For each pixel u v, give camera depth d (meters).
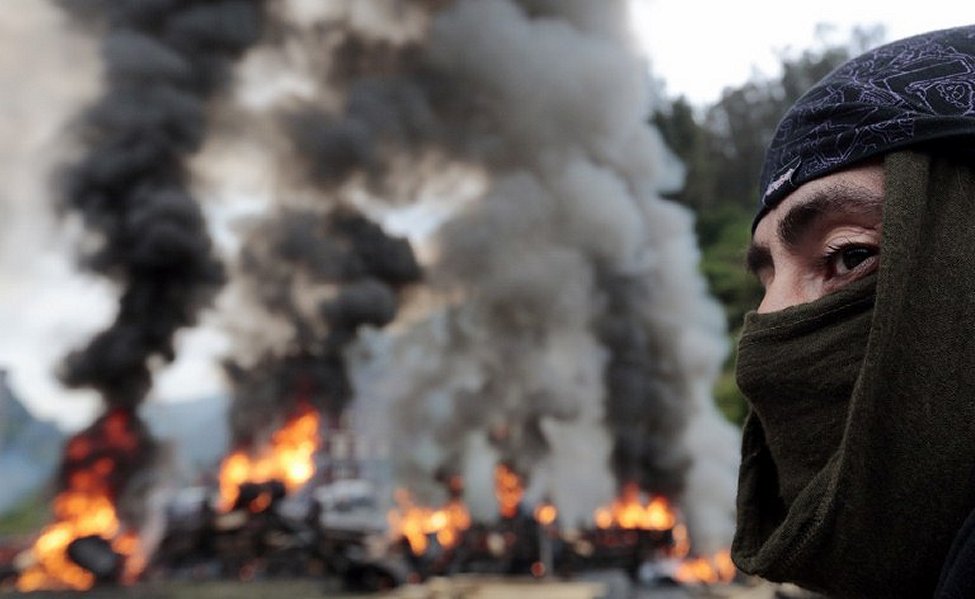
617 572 20.14
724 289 38.62
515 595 9.68
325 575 15.02
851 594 0.60
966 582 0.51
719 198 52.28
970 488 0.55
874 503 0.57
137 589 12.80
